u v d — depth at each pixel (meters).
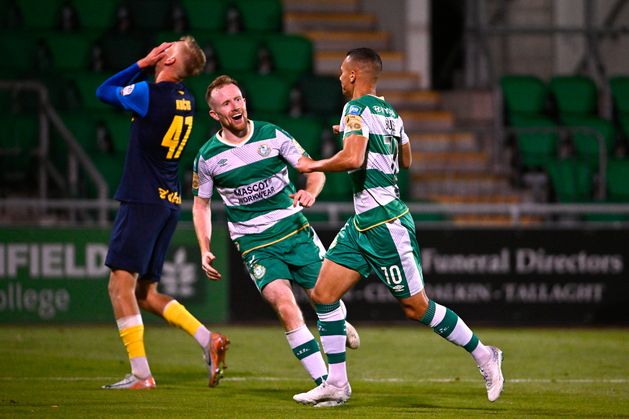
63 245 34.94
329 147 43.91
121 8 49.03
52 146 40.53
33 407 18.30
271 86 46.78
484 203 44.41
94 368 24.64
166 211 21.34
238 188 20.00
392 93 50.19
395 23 52.84
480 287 36.38
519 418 17.61
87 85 44.62
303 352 19.44
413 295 18.66
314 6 54.38
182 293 35.47
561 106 49.53
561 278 36.56
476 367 25.89
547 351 29.52
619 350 29.86
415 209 36.75
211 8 50.28
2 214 38.81
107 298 35.12
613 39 53.59
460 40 52.72
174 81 21.27
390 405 19.25
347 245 18.70
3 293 34.59
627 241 36.75
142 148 20.98
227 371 24.75
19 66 45.47
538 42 55.44
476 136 48.81
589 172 44.47
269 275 19.98
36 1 48.31
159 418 17.14
